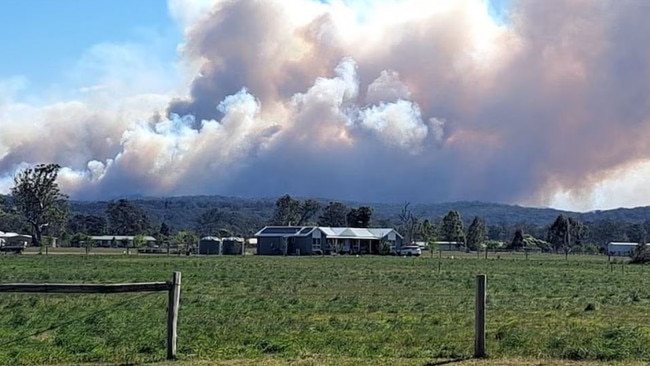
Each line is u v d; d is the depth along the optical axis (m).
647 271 69.00
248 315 25.83
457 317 25.56
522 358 16.25
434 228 194.75
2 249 112.38
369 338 19.78
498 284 45.50
